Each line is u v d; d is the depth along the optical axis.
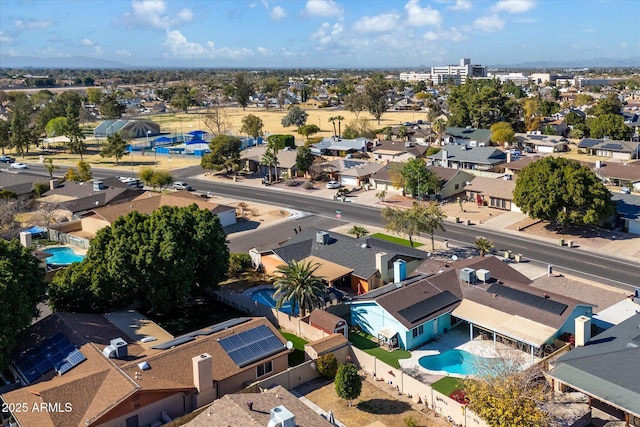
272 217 94.12
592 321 52.34
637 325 43.25
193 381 38.94
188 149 163.50
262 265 68.81
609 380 36.12
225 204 103.56
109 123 199.88
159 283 52.47
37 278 46.00
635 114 184.50
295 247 67.75
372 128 191.62
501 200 93.62
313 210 97.81
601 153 136.88
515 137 155.75
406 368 44.81
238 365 41.34
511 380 34.44
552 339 44.00
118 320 48.91
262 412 33.09
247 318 48.91
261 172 132.62
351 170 118.19
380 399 40.28
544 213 77.69
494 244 76.19
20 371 41.12
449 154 131.50
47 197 103.00
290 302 57.88
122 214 85.25
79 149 163.50
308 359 44.75
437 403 38.19
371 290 59.22
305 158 123.12
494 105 176.12
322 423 33.16
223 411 33.47
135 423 36.16
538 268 67.00
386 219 74.62
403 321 47.41
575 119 173.88
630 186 103.81
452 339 49.22
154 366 39.09
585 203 75.44
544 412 33.44
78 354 40.78
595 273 64.88
